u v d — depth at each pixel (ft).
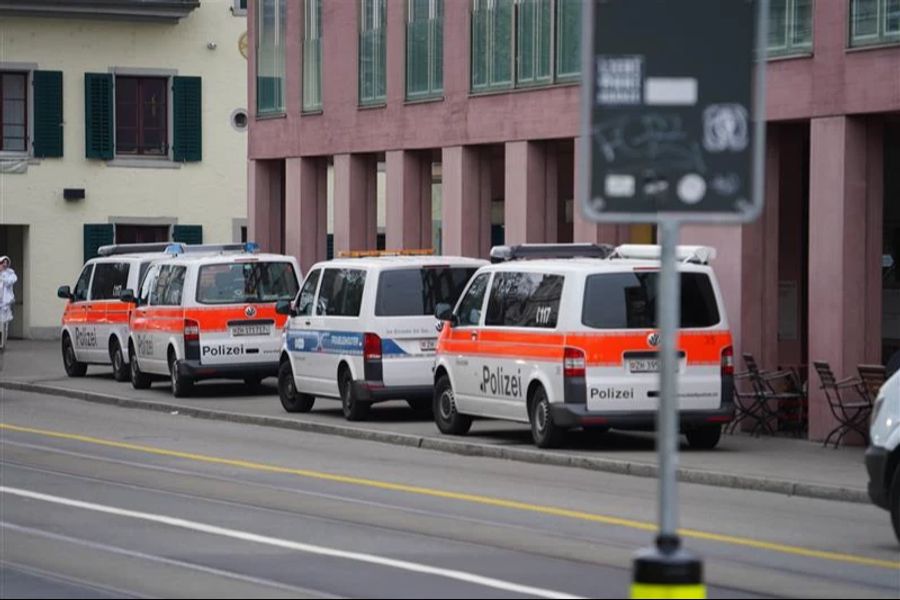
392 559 124.06
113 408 282.15
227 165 458.91
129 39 449.06
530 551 128.16
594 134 63.46
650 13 63.72
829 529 142.10
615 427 198.08
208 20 455.63
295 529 140.05
